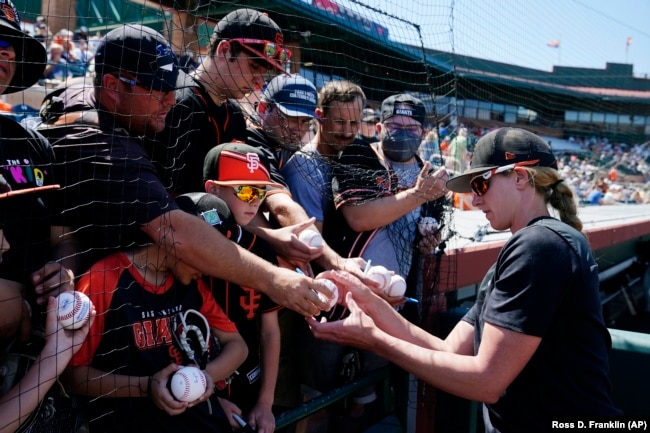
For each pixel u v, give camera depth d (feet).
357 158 8.78
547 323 5.76
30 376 4.43
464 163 16.21
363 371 9.22
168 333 5.57
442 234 10.89
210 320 6.12
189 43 7.07
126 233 5.40
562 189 6.63
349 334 6.87
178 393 5.00
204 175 6.79
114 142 5.49
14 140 5.12
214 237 5.56
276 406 9.10
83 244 5.70
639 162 78.33
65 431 5.13
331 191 8.73
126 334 5.26
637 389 9.39
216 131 7.54
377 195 8.65
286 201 7.84
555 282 5.75
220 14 8.14
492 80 36.88
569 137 80.02
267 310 7.02
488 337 5.93
